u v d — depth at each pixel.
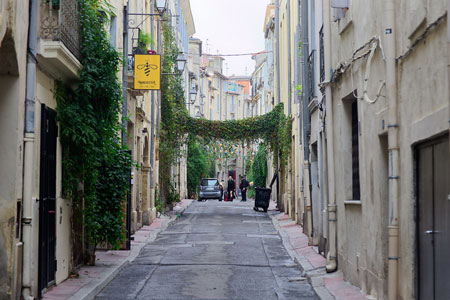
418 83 7.25
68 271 11.75
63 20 9.95
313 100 16.70
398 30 8.13
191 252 16.86
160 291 11.09
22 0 8.74
